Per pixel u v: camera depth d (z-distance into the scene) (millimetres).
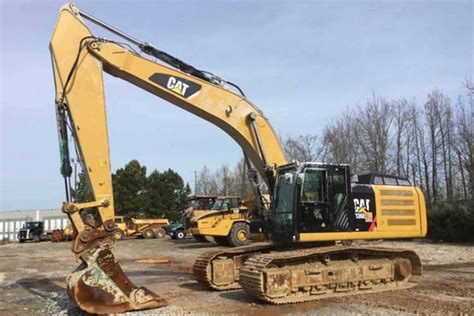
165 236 45438
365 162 42312
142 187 68250
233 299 10547
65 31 9969
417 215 12750
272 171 11703
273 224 11422
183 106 11438
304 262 10758
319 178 11312
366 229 11750
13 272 17375
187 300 10445
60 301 10773
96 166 9523
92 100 9812
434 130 41062
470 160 32562
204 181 82250
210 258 11750
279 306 9742
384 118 41906
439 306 9500
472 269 15297
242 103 11719
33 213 90812
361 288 11227
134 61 10742
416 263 12016
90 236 8805
